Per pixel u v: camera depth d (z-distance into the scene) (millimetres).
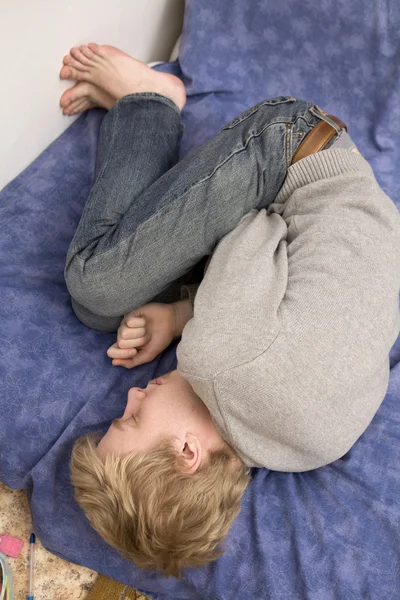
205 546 944
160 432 982
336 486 1120
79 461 974
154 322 1171
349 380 957
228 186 1072
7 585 1107
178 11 1582
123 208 1130
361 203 1033
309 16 1382
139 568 1103
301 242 1028
